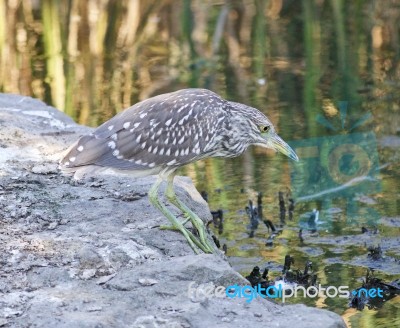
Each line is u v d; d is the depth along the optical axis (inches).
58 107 660.7
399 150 579.2
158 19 875.4
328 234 478.3
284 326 324.2
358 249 459.8
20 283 346.3
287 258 438.9
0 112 515.2
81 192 426.3
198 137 401.1
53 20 840.9
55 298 335.3
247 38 829.2
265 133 427.2
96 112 651.5
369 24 849.5
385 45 799.1
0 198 413.1
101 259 363.6
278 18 881.5
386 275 428.8
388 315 391.5
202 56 786.2
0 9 812.6
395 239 469.7
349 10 888.3
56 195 420.8
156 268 352.5
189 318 324.8
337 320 332.8
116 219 403.5
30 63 760.3
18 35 821.9
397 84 705.6
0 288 341.7
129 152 389.7
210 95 412.2
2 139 474.9
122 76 734.5
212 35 836.0
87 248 368.5
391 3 899.4
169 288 342.3
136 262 366.3
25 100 550.6
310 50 791.7
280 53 789.9
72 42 810.8
